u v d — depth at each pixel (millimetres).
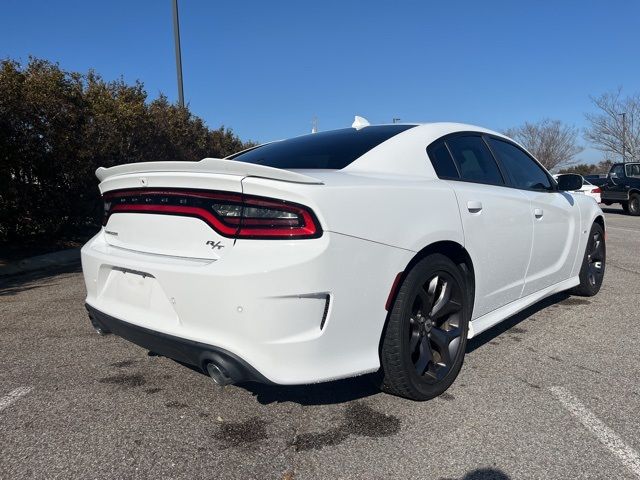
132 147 10898
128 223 2818
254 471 2270
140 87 12234
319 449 2439
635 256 7930
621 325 4297
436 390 2900
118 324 2738
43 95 8430
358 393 3004
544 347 3770
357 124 3775
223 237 2369
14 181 8570
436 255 2861
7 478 2221
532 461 2326
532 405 2850
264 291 2223
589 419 2695
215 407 2859
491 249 3330
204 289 2312
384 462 2332
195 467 2299
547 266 4227
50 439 2531
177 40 13523
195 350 2373
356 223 2414
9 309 5062
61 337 4109
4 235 8867
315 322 2328
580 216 4734
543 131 43969
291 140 3672
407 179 2922
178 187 2529
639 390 3039
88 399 2965
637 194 17500
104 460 2352
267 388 3088
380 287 2521
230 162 2299
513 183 3887
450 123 3664
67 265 7980
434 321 2943
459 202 3059
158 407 2865
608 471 2248
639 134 36469
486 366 3406
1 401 2945
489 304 3459
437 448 2436
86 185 9789
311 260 2244
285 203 2277
